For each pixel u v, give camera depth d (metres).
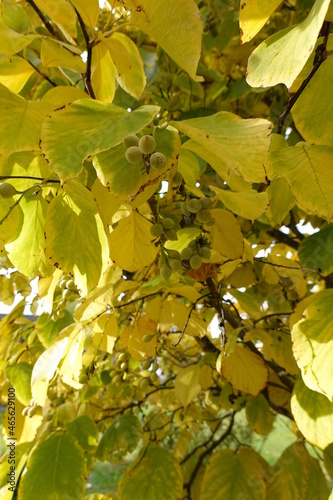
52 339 0.84
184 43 0.41
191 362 1.24
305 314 0.48
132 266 0.47
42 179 0.40
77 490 0.76
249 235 0.98
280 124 0.47
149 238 0.46
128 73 0.55
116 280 0.58
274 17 0.98
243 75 1.04
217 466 0.83
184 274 0.69
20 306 1.00
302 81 0.41
